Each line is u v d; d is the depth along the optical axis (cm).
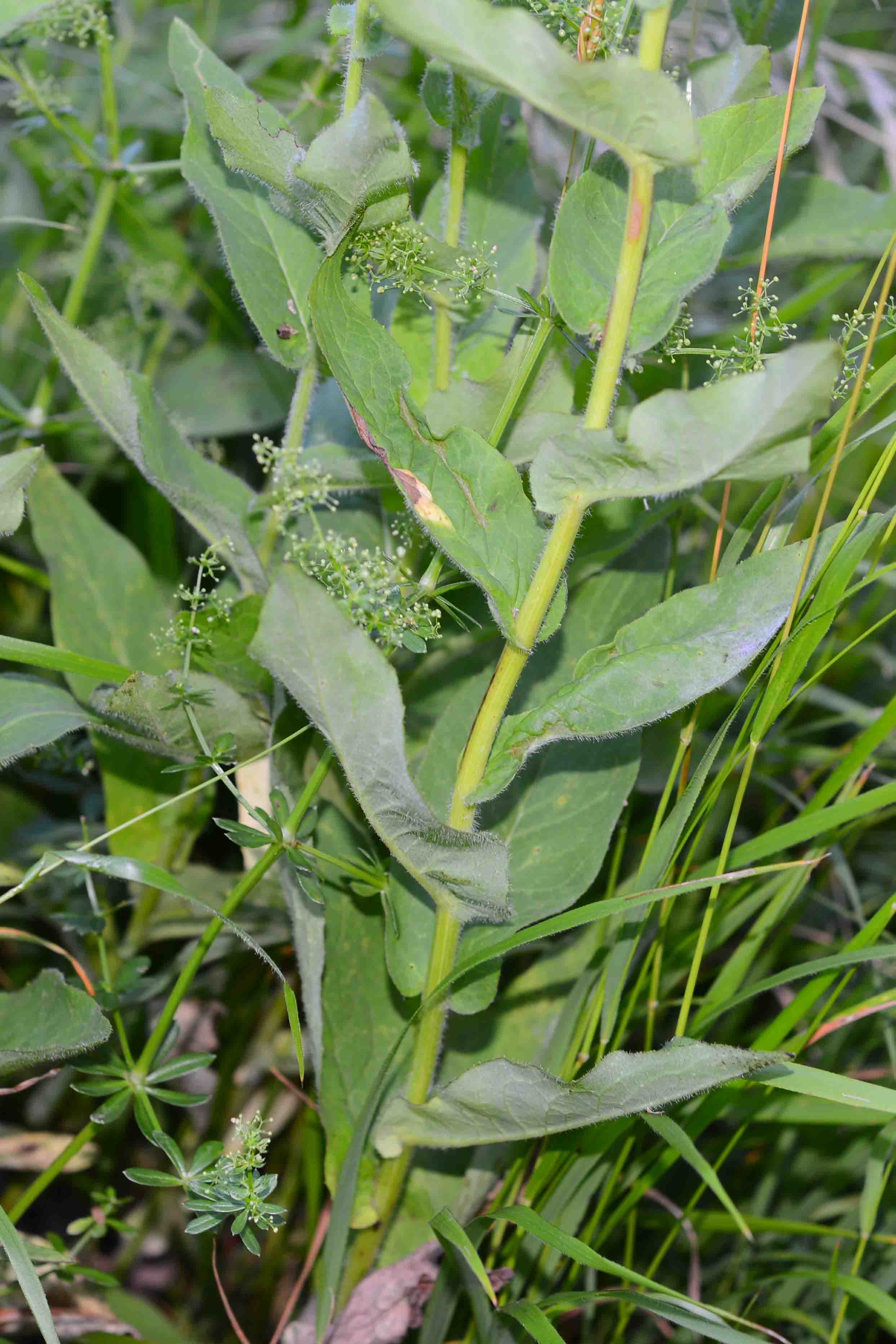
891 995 73
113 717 75
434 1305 72
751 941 76
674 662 67
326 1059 74
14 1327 76
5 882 78
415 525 74
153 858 81
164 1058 73
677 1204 82
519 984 77
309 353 74
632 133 63
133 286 98
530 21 62
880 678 103
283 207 73
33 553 97
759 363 71
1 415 89
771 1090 75
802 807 84
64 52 111
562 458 65
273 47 112
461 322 74
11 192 111
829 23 127
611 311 66
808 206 83
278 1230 80
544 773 75
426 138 109
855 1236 74
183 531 97
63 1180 82
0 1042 71
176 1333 76
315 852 71
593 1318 79
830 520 96
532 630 67
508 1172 76
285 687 69
